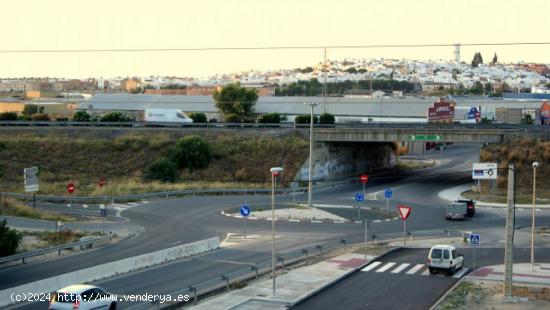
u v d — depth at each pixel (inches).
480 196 3326.8
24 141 3882.9
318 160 3870.6
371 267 1798.7
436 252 1728.6
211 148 3878.0
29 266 1717.5
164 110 4648.1
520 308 1396.4
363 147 4394.7
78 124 4195.4
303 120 4480.8
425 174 4301.2
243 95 5669.3
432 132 3742.6
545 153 3535.9
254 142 3954.2
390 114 5629.9
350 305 1396.4
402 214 2121.1
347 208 2915.8
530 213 2920.8
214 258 1883.6
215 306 1336.1
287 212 2755.9
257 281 1593.3
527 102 6668.3
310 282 1588.3
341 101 5831.7
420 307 1391.5
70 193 3088.1
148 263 1766.7
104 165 3777.1
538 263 1915.6
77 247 1975.9
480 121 5580.7
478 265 1876.2
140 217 2635.3
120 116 4687.5
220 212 2763.3
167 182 3634.4
